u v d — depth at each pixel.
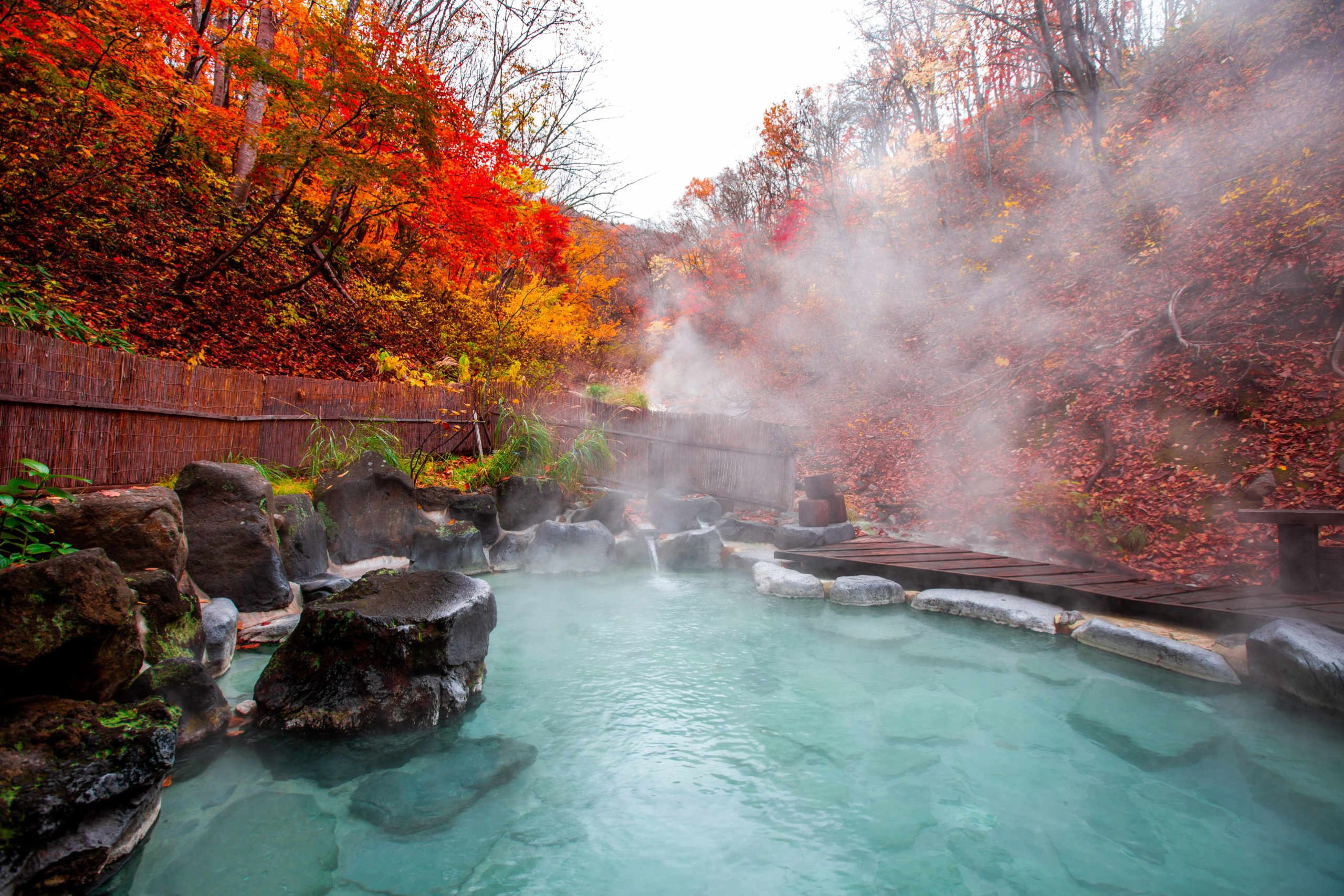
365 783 2.66
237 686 3.36
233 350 7.45
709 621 4.77
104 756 1.98
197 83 10.26
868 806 2.59
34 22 5.92
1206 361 7.48
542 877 2.15
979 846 2.35
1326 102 9.05
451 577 3.66
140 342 6.38
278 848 2.22
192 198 9.01
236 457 5.48
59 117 6.95
